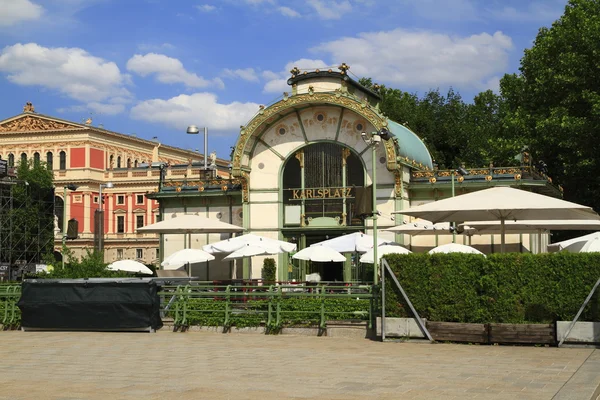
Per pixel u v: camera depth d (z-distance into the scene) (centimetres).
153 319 2289
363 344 1923
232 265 3862
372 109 3516
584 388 1208
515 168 3550
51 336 2205
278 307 2194
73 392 1220
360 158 3609
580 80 4131
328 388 1240
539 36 4934
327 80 3719
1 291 2584
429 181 3644
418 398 1145
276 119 3734
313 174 3706
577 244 2853
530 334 1827
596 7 4534
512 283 1877
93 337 2159
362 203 2436
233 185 3916
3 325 2434
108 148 11194
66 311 2327
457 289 1925
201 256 3192
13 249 7406
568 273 1831
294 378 1352
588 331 1783
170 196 3988
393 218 3519
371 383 1289
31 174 8388
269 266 3703
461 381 1302
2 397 1177
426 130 6325
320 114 3681
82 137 10781
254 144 3784
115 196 10838
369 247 2991
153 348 1864
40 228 7869
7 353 1786
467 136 6322
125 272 3453
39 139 10975
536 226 2831
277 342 1986
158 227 3341
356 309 2162
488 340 1859
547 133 4319
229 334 2211
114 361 1619
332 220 3659
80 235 10525
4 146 11138
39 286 2375
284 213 3741
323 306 2141
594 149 4156
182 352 1775
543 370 1427
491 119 6838
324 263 3747
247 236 3294
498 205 2058
